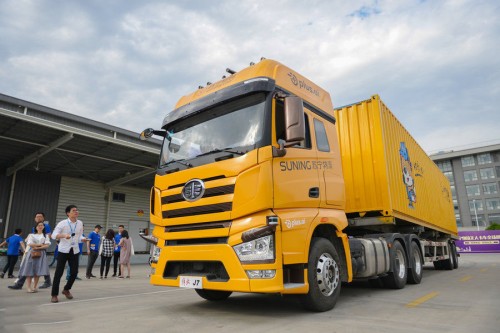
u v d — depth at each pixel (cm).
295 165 507
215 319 479
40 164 1869
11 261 1195
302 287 471
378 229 884
